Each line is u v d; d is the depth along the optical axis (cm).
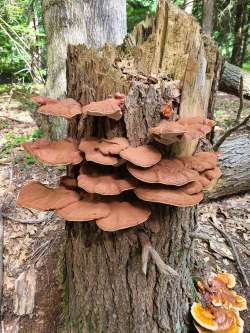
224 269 137
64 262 113
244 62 579
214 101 88
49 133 225
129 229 82
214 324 102
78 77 78
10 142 241
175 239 89
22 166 209
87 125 77
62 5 217
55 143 76
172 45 79
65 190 78
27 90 366
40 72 319
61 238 150
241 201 178
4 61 412
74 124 81
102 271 89
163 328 99
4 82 427
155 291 92
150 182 65
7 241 151
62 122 219
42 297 129
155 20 83
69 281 102
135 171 67
